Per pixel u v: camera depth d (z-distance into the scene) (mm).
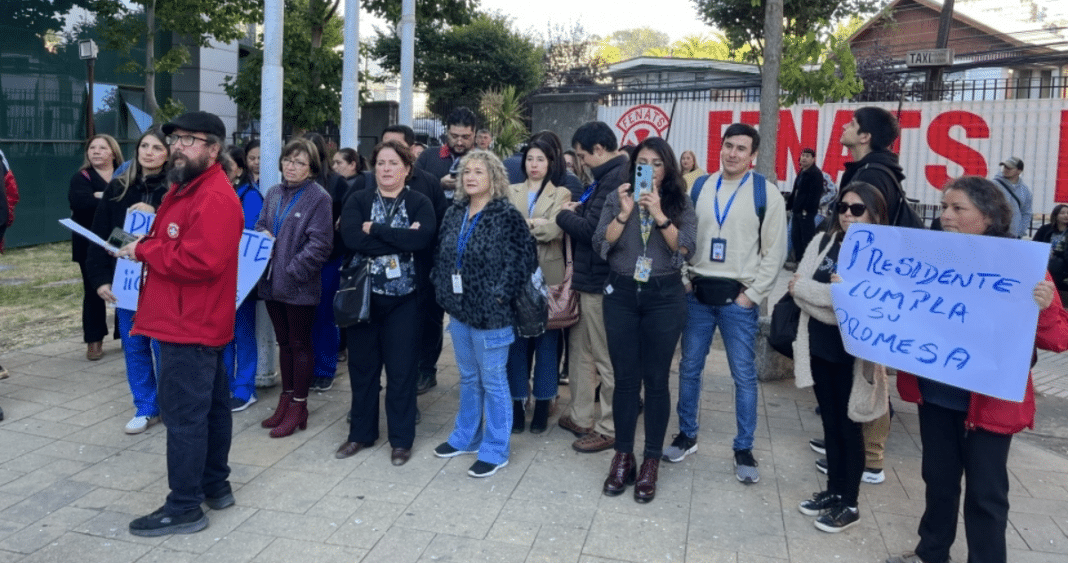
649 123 15094
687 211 4184
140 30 14508
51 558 3543
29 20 13156
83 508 4031
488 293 4352
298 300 4902
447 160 6289
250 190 5602
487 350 4445
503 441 4547
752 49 10641
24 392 5789
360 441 4793
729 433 5250
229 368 5633
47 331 7602
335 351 5977
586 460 4770
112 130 15383
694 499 4258
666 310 4172
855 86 7109
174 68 15492
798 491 4379
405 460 4660
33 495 4160
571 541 3770
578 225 4637
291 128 18219
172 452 3760
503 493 4285
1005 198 3254
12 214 6410
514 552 3654
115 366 6484
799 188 11055
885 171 4391
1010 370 3045
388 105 21516
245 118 22594
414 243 4520
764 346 6324
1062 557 3732
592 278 4738
